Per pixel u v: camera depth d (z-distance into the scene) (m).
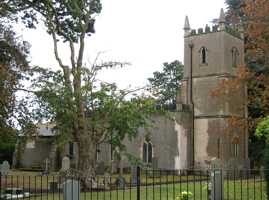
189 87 51.97
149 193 22.16
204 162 49.25
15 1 30.69
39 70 29.02
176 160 48.97
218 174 17.62
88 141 28.94
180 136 49.69
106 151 50.25
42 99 27.88
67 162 40.03
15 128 27.14
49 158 51.53
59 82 28.86
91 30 35.38
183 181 28.72
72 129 29.05
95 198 20.75
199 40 52.12
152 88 32.31
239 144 48.97
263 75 34.66
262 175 19.66
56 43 30.00
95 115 29.47
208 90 50.53
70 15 33.16
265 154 18.12
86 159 28.70
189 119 50.88
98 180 25.94
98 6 34.31
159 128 48.81
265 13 32.47
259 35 32.75
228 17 51.97
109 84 30.61
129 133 29.88
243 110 48.19
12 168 56.34
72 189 15.35
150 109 30.91
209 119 49.88
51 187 24.30
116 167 44.53
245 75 35.22
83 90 28.80
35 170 53.03
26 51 29.38
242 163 49.06
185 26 53.19
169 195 21.00
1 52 28.25
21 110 27.14
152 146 49.06
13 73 25.88
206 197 19.78
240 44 52.75
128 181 30.59
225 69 50.06
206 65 51.25
